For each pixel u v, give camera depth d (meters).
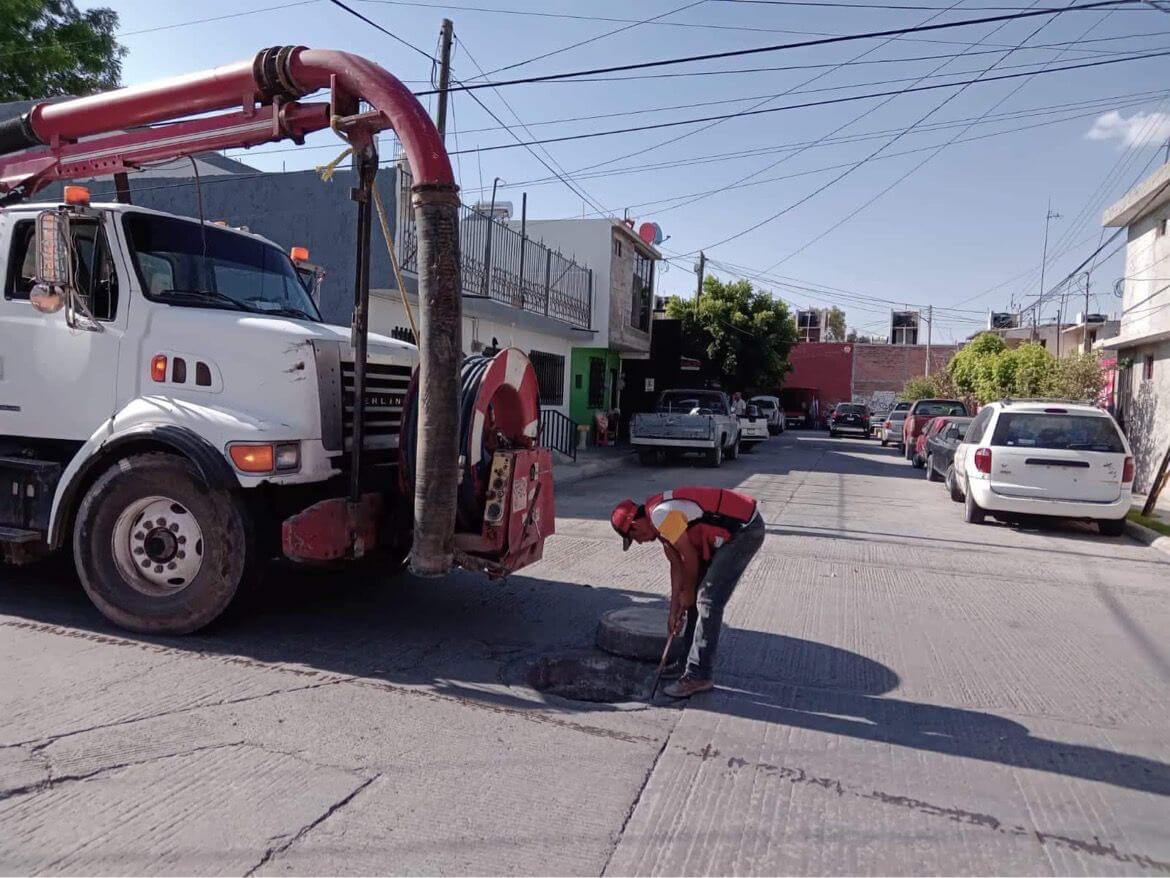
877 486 18.23
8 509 6.15
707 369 35.66
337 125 5.77
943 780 4.11
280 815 3.48
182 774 3.79
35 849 3.18
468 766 4.01
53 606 6.30
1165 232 17.83
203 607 5.58
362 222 5.85
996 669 5.87
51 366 6.19
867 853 3.42
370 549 5.98
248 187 14.25
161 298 6.13
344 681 5.05
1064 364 22.98
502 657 5.68
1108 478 11.77
